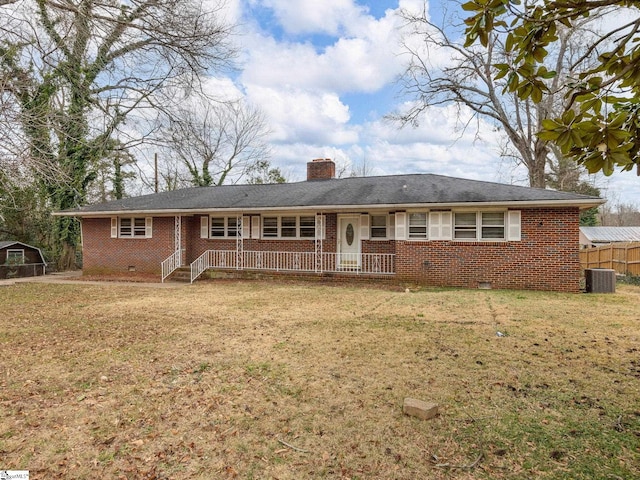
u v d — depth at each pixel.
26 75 7.62
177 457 3.08
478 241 12.56
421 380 4.51
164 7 7.77
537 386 4.30
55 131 8.32
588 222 37.03
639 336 6.29
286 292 11.91
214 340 6.34
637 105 1.98
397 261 13.41
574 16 1.92
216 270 15.87
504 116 22.14
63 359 5.47
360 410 3.80
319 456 3.06
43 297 11.38
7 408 3.95
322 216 14.77
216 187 20.16
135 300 10.63
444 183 14.84
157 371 4.96
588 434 3.29
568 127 1.83
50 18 7.71
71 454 3.14
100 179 26.53
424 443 3.21
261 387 4.41
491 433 3.33
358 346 5.87
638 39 2.00
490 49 19.45
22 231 21.59
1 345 6.19
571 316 7.86
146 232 17.39
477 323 7.28
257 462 3.00
